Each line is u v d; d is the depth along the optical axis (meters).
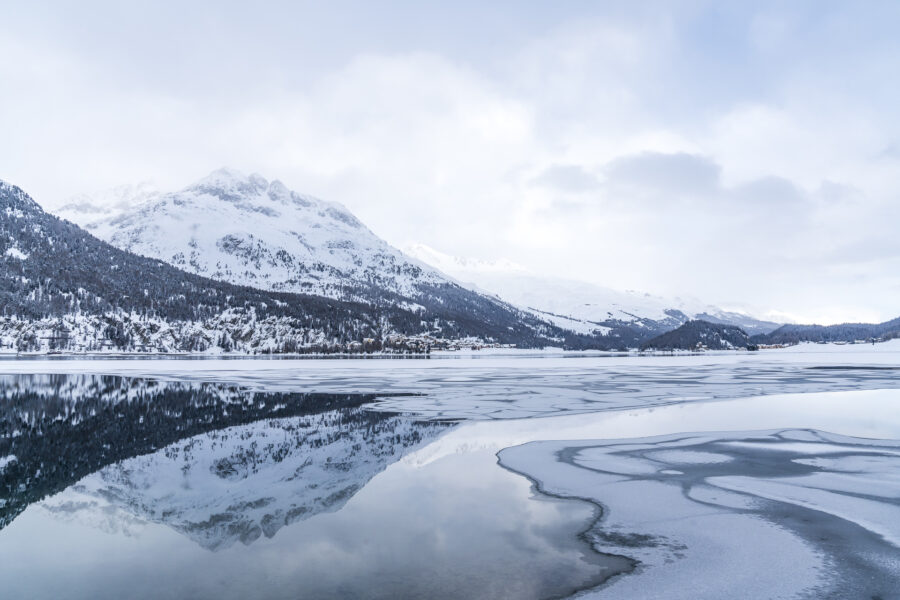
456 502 13.60
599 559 9.98
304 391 44.28
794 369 77.31
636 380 56.03
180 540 11.38
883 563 9.73
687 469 16.75
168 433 24.83
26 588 9.10
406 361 121.69
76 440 23.36
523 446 20.55
